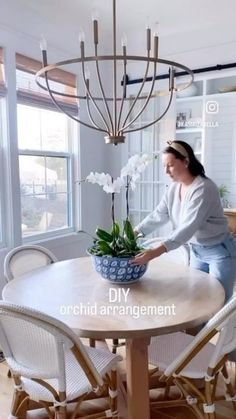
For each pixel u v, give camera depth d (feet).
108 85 12.44
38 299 4.86
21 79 9.23
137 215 12.75
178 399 5.82
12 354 4.42
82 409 5.65
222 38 10.59
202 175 6.54
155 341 5.35
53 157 10.85
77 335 3.99
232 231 10.41
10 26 8.73
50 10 9.78
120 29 11.49
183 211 6.53
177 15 10.40
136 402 4.61
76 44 10.97
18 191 9.21
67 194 11.53
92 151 12.08
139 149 12.39
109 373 4.87
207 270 7.00
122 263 5.24
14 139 8.98
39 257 7.21
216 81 13.34
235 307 4.04
